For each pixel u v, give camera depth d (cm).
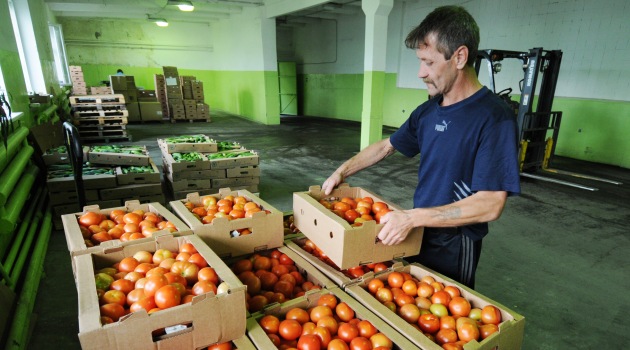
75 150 242
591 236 352
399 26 1007
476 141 133
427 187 151
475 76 138
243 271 154
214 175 422
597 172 589
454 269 154
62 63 1131
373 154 186
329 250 139
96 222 159
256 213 156
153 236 137
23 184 307
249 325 112
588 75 650
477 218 127
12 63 392
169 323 93
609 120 630
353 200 177
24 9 588
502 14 762
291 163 627
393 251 142
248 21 1126
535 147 579
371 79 686
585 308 245
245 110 1283
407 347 104
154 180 390
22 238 270
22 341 190
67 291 249
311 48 1355
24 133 350
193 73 1523
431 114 151
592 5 625
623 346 211
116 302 104
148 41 1416
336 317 125
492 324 115
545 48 701
